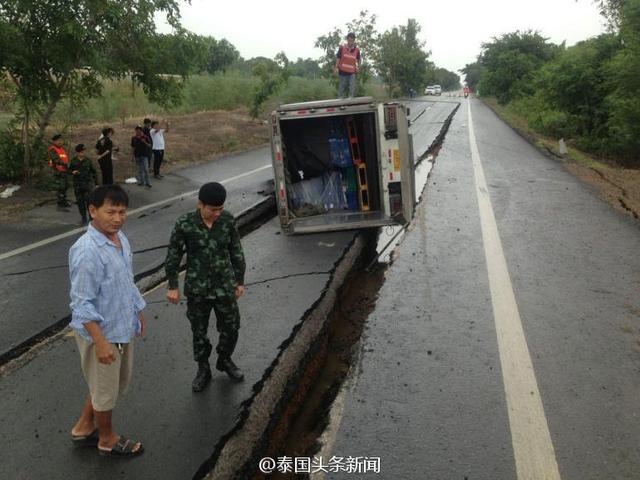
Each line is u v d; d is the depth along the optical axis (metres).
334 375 5.16
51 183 11.88
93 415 3.89
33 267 7.60
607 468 3.58
